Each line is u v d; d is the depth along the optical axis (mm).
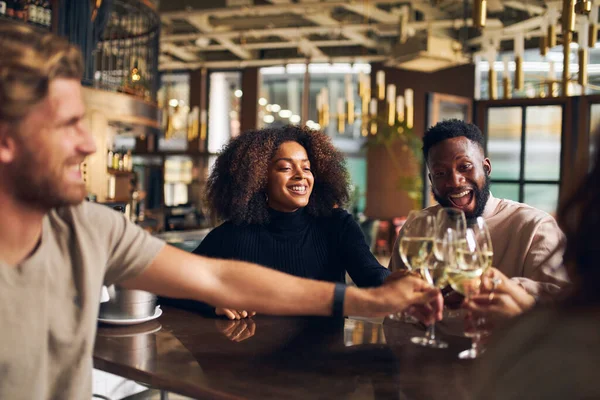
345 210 2205
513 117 4391
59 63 925
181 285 1200
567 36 3184
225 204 2104
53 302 1004
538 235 1854
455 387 1052
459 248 1268
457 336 1428
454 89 9953
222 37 9383
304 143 2152
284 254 2041
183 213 9477
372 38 9781
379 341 1378
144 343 1352
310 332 1471
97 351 1279
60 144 936
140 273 1182
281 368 1164
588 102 4043
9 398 957
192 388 1060
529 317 593
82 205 1097
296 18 8812
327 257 2084
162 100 10641
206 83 11836
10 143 911
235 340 1381
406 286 1280
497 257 1946
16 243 970
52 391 1023
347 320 1611
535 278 1763
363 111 8531
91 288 1046
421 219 1381
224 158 2135
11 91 882
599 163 571
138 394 2855
